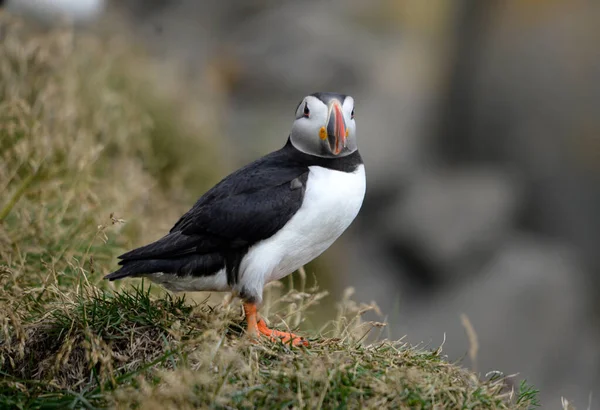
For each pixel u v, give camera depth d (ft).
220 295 26.99
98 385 15.62
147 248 17.57
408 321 56.59
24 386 15.80
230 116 71.56
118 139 33.37
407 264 61.87
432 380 15.67
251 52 82.74
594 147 67.77
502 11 73.82
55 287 19.52
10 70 28.02
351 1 95.20
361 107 77.82
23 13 36.01
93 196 23.61
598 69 68.90
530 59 71.46
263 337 17.47
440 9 81.56
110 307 17.94
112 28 45.42
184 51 78.13
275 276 18.81
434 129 75.15
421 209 63.87
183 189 36.86
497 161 72.02
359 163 18.86
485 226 62.69
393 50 87.45
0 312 17.90
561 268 61.36
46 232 22.82
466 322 20.07
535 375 52.70
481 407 15.35
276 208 17.49
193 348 16.46
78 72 34.83
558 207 67.77
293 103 79.00
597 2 70.54
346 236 64.64
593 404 51.24
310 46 84.23
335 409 14.44
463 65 75.15
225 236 17.43
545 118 70.03
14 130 26.08
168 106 40.14
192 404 14.33
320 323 33.91
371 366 16.08
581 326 57.93
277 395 14.67
